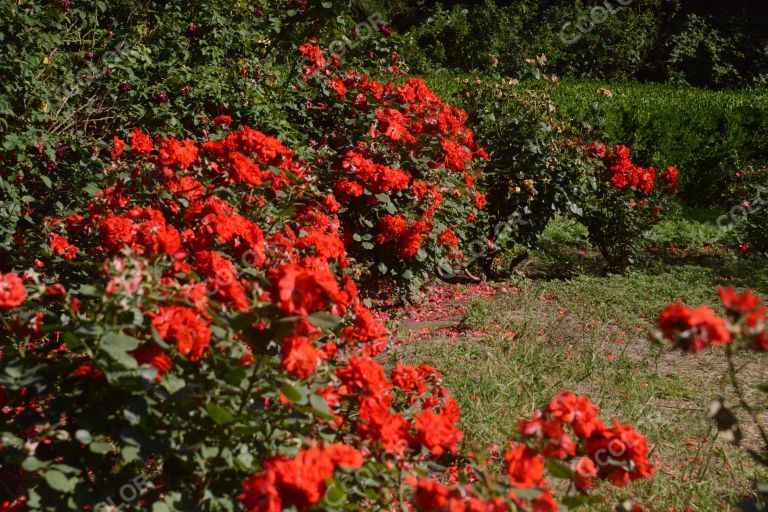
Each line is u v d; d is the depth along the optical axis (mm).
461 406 3891
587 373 4484
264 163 4043
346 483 2479
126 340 2076
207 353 2305
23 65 4770
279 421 2324
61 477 2012
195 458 2203
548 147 7355
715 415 2182
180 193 3670
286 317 2123
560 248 8711
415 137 6203
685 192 11836
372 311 5793
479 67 19141
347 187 5250
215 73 6277
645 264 8055
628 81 20484
